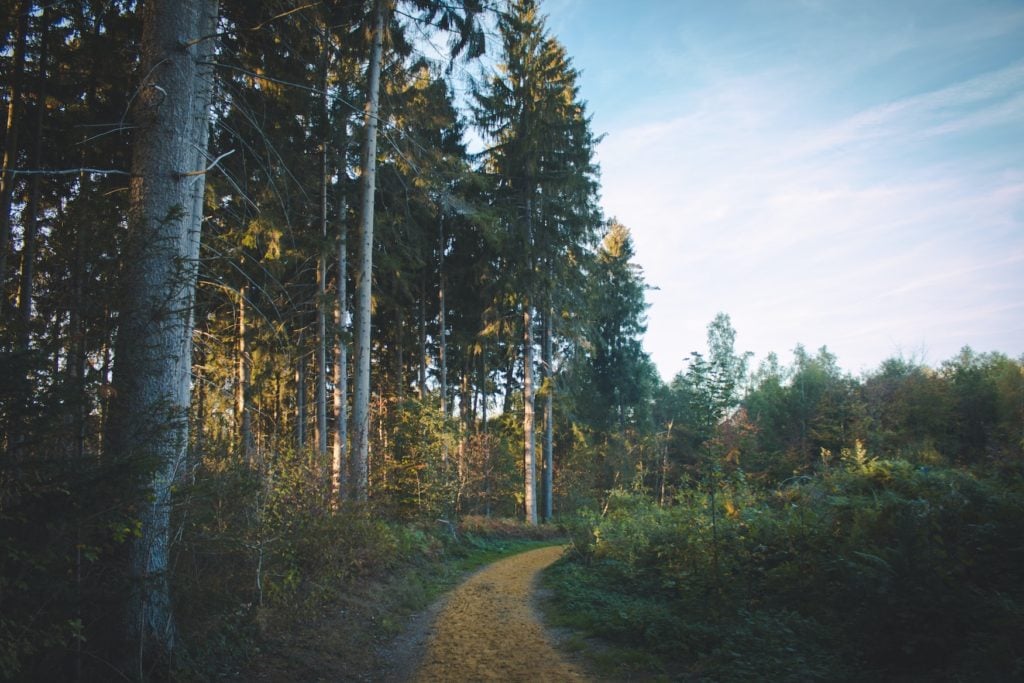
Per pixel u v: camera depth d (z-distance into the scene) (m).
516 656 6.84
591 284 24.67
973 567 5.66
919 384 20.80
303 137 13.39
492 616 9.02
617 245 37.25
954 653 4.80
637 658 6.41
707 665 5.84
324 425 15.05
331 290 17.80
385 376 27.44
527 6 21.81
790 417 22.78
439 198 16.52
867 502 8.14
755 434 12.27
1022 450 11.45
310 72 11.20
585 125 24.50
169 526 5.73
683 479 11.57
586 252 24.27
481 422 33.12
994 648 4.48
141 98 6.14
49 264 5.00
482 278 23.91
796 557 8.00
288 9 9.26
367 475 13.00
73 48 9.19
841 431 17.17
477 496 23.00
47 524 3.82
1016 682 4.05
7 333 4.02
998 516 6.34
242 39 9.22
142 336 5.43
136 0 8.49
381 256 18.02
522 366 29.02
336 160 14.72
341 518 9.80
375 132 13.45
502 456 25.88
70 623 3.91
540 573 13.50
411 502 16.81
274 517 8.18
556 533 21.81
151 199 5.91
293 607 7.40
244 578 7.06
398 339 24.83
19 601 3.92
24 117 9.30
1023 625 4.59
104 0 8.37
